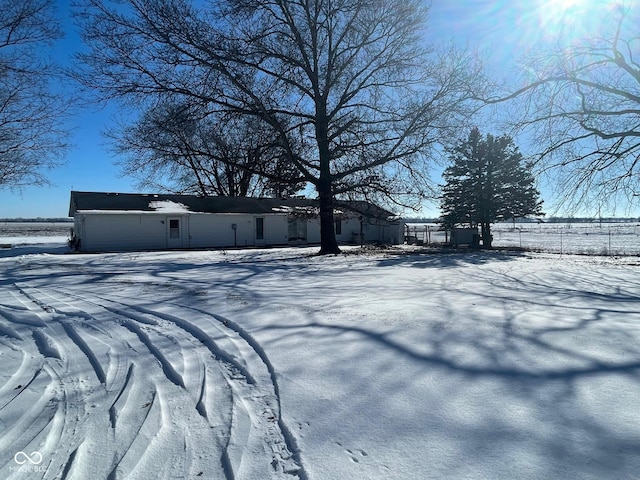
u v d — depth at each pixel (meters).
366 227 35.91
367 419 3.00
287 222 32.75
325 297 7.83
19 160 21.06
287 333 5.22
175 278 11.38
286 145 19.25
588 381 3.54
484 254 21.75
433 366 3.98
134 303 7.62
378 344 4.68
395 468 2.40
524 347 4.50
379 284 9.79
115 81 18.50
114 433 2.96
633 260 18.00
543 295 8.12
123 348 5.02
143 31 18.16
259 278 11.16
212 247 29.19
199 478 2.39
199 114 19.44
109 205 26.89
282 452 2.64
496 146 29.70
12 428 3.07
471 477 2.29
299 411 3.16
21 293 9.26
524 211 29.81
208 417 3.16
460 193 31.09
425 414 3.04
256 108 19.28
